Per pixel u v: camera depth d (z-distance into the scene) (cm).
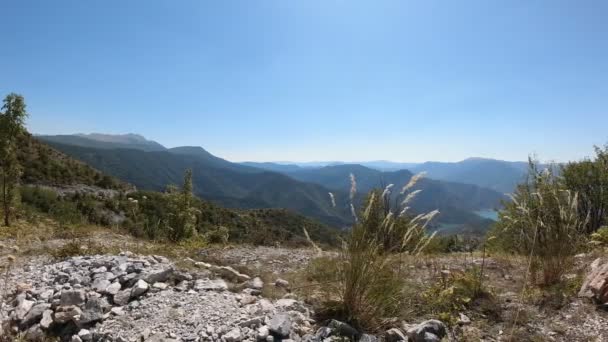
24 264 611
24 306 397
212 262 712
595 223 991
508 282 533
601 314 391
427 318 402
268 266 762
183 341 325
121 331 349
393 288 379
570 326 377
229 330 338
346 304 377
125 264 515
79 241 852
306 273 592
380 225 384
